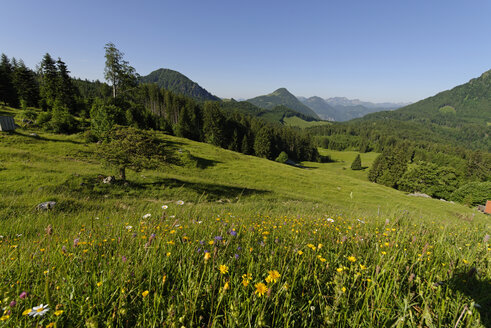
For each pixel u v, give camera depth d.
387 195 35.94
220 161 41.16
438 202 37.69
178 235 3.08
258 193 23.09
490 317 1.70
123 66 41.84
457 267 2.38
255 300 1.63
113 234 3.30
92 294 1.73
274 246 2.96
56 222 5.89
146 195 16.67
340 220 5.61
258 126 94.12
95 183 16.19
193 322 1.58
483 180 85.94
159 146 20.25
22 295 1.55
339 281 1.98
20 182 13.86
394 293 1.89
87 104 61.66
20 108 57.59
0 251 2.62
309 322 1.72
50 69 57.12
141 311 1.69
